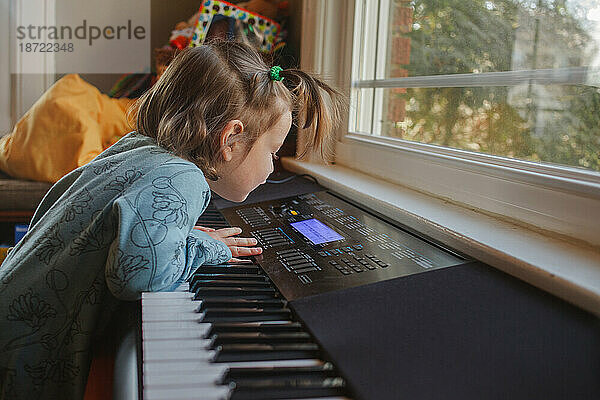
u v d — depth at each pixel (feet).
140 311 2.15
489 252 2.39
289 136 5.50
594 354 1.63
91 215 2.69
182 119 3.00
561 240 2.59
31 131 5.49
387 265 2.43
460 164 3.39
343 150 4.93
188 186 2.66
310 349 1.75
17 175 5.46
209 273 2.54
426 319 1.88
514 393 1.45
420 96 4.16
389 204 3.33
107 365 2.49
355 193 3.78
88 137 5.49
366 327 1.84
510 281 2.20
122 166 2.85
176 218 2.51
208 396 1.44
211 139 3.04
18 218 5.32
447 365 1.59
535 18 3.03
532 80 3.06
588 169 2.67
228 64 3.13
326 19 4.99
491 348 1.68
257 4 6.07
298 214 3.47
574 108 2.76
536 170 2.87
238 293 2.26
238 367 1.59
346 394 1.51
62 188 3.11
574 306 1.95
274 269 2.53
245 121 3.08
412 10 4.25
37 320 2.66
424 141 4.12
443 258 2.50
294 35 5.96
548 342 1.70
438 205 3.35
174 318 2.00
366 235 2.92
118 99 6.81
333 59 5.08
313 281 2.32
